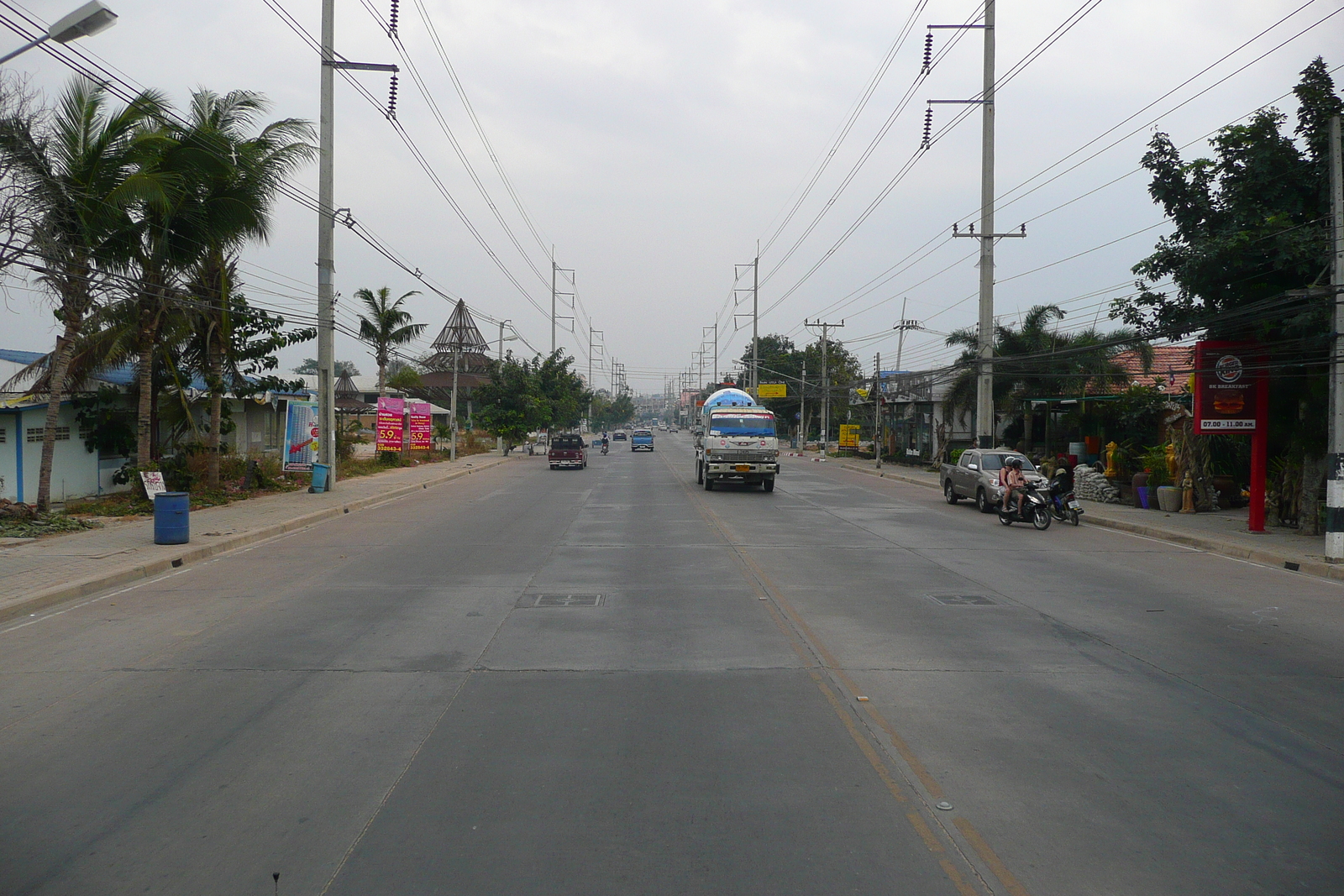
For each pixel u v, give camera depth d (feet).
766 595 37.93
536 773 18.13
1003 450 82.79
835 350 306.14
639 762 18.75
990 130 96.89
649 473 138.51
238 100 71.97
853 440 211.41
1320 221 56.80
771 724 21.21
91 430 80.84
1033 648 29.09
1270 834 15.65
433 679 25.07
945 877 13.99
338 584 40.73
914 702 23.07
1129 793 17.38
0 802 16.78
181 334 75.05
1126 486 88.94
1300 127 59.21
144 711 22.16
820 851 14.83
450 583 40.88
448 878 13.87
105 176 59.57
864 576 43.27
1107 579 43.88
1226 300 61.98
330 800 16.79
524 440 210.18
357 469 124.98
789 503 86.17
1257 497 60.59
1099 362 111.14
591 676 25.35
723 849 14.85
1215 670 26.66
